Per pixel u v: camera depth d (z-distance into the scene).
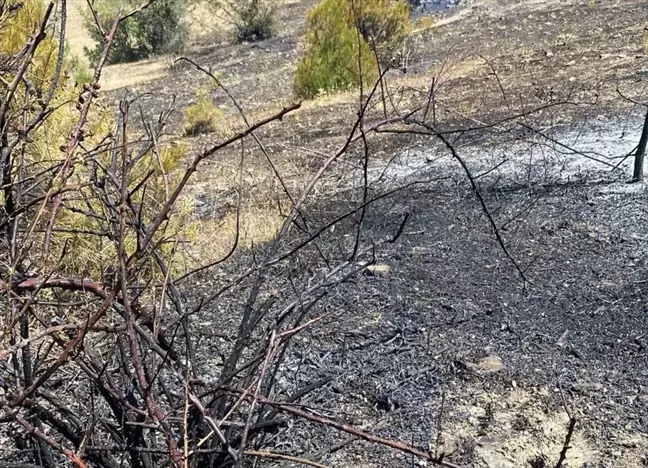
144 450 2.42
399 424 3.80
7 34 4.34
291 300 4.87
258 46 24.47
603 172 7.09
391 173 7.62
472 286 5.16
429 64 15.16
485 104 10.59
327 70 14.82
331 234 6.13
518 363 4.25
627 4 18.88
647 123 6.66
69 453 1.88
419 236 6.01
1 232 2.51
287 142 10.31
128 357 2.97
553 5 20.94
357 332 4.61
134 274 2.48
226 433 2.69
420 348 4.44
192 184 8.48
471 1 24.17
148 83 20.09
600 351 4.32
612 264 5.33
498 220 6.22
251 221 6.55
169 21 25.69
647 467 3.42
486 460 3.54
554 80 11.63
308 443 3.59
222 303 5.04
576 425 3.74
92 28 22.97
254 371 2.87
